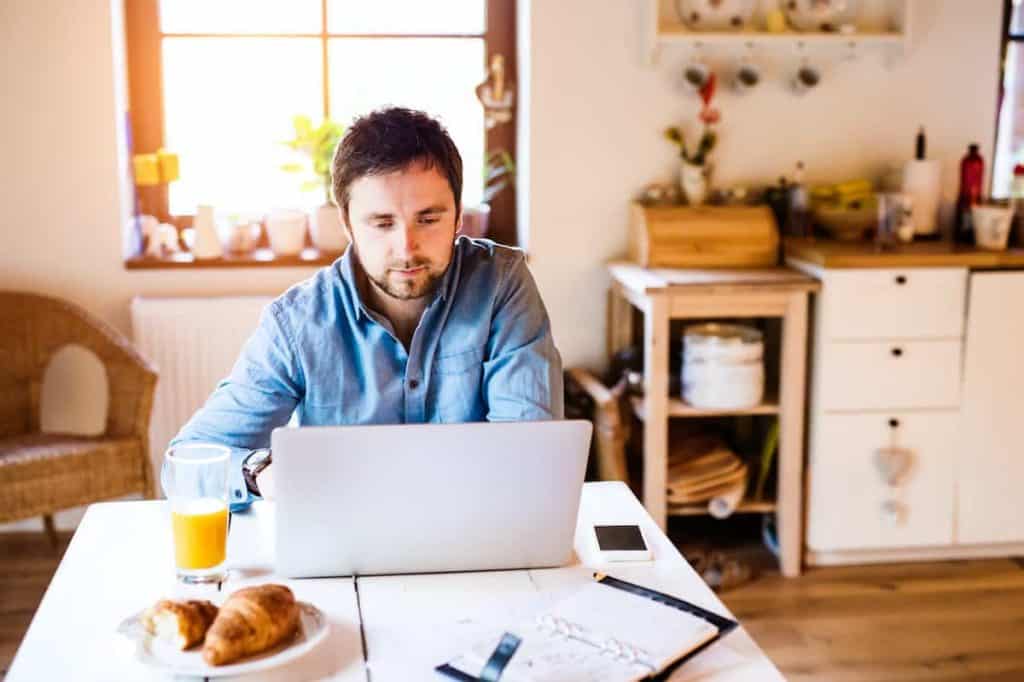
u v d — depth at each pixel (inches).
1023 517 131.3
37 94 130.6
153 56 138.9
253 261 136.2
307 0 140.8
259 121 142.6
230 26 140.3
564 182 137.1
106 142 132.3
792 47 137.0
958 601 123.4
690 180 135.0
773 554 135.3
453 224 66.6
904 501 129.3
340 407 73.5
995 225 128.4
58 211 133.1
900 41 134.6
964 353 126.8
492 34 142.3
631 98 136.3
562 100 135.4
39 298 128.6
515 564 61.6
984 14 139.1
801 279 124.0
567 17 133.8
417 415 73.9
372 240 65.0
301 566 59.9
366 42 142.2
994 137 141.6
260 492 69.0
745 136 138.3
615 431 124.7
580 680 48.7
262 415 72.8
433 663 51.6
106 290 135.3
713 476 127.0
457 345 73.3
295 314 72.6
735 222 133.2
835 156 139.9
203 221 136.1
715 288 121.7
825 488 128.0
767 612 120.5
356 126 64.8
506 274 74.4
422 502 58.7
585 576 61.1
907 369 126.3
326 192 140.6
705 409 126.3
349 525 58.8
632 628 53.2
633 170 137.8
